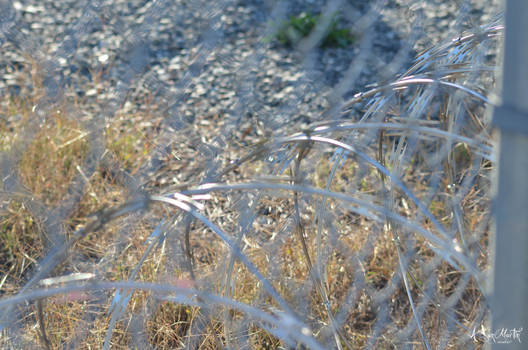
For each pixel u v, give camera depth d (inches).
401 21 164.4
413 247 93.0
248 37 174.7
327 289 89.7
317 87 150.9
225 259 79.4
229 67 162.2
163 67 161.5
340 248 95.7
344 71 154.9
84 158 117.9
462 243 85.7
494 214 35.9
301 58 161.6
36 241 101.1
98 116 130.5
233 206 104.1
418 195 107.8
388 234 99.1
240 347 79.2
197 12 182.2
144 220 97.9
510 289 35.0
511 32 31.8
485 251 92.0
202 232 104.0
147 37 154.7
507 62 32.3
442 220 102.4
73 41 174.6
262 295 84.8
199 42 173.3
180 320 86.8
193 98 149.6
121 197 111.2
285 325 38.7
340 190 109.4
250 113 143.3
